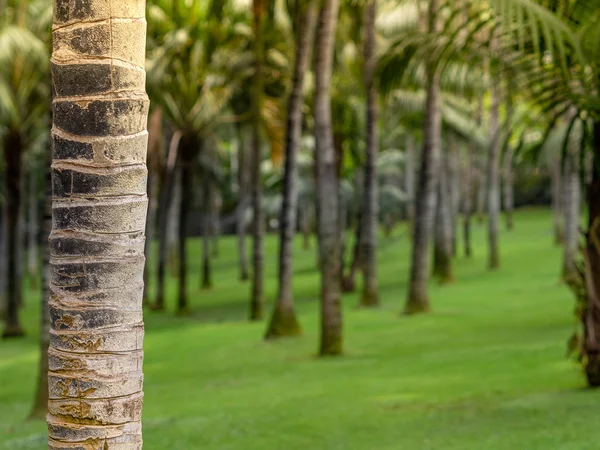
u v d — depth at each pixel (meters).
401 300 28.00
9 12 24.22
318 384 12.83
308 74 28.16
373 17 24.09
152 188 35.34
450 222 40.56
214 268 47.34
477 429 8.02
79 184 3.71
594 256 9.61
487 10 8.44
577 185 27.09
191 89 27.98
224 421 10.02
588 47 8.01
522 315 20.50
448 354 14.94
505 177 52.53
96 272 3.71
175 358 18.17
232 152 52.09
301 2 17.78
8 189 26.33
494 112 33.00
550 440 7.04
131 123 3.75
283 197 20.39
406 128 38.97
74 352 3.71
